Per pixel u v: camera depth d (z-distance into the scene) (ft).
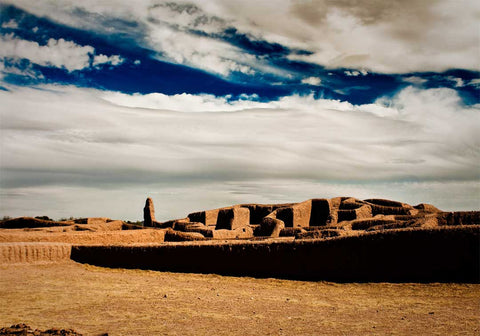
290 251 62.75
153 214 158.81
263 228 113.60
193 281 64.28
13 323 38.93
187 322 38.78
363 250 56.90
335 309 43.24
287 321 38.55
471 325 34.01
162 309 44.80
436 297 45.44
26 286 60.64
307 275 60.85
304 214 130.41
